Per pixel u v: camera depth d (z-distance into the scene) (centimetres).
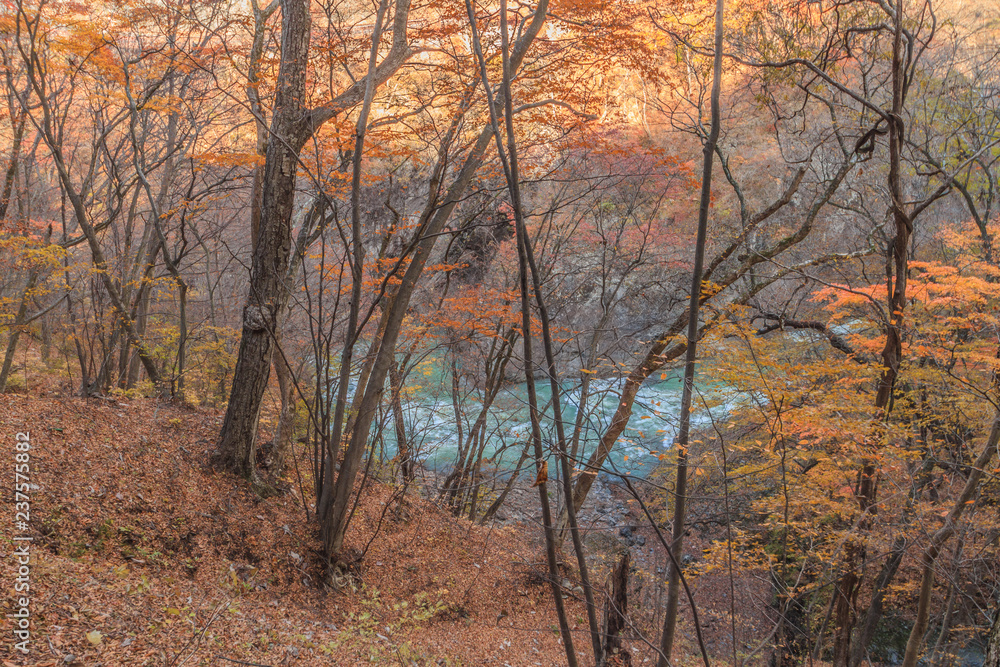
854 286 1082
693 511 1036
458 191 866
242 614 632
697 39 1091
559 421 582
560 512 1157
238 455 879
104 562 601
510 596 1084
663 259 1550
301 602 759
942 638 1102
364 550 941
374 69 746
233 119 1348
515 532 1445
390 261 955
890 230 1276
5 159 1258
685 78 1223
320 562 851
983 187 1367
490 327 1206
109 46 1028
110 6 1001
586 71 971
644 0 952
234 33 1213
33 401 827
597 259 1683
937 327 875
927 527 829
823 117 1661
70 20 916
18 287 1234
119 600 529
